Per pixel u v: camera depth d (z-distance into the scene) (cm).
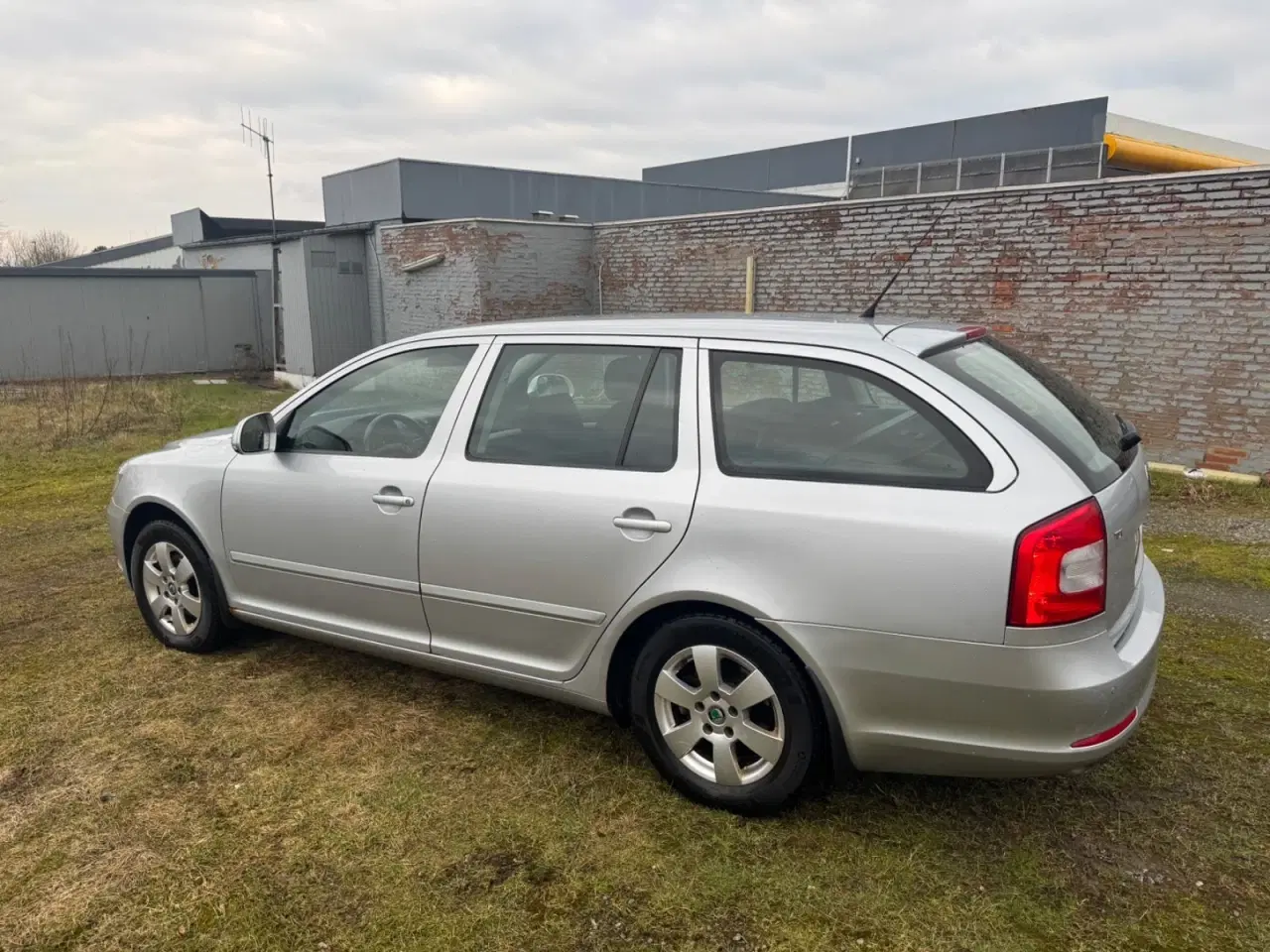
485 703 372
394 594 347
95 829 288
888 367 266
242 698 379
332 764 326
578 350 319
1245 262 766
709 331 299
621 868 266
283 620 387
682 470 286
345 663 414
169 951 236
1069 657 237
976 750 250
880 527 251
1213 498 720
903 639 249
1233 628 441
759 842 276
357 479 350
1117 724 246
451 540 325
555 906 251
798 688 268
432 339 358
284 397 1519
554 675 316
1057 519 235
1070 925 239
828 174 2280
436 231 1474
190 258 2380
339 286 1648
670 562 281
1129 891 252
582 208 1931
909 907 247
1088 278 874
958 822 285
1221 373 796
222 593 409
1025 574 235
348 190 1820
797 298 1177
